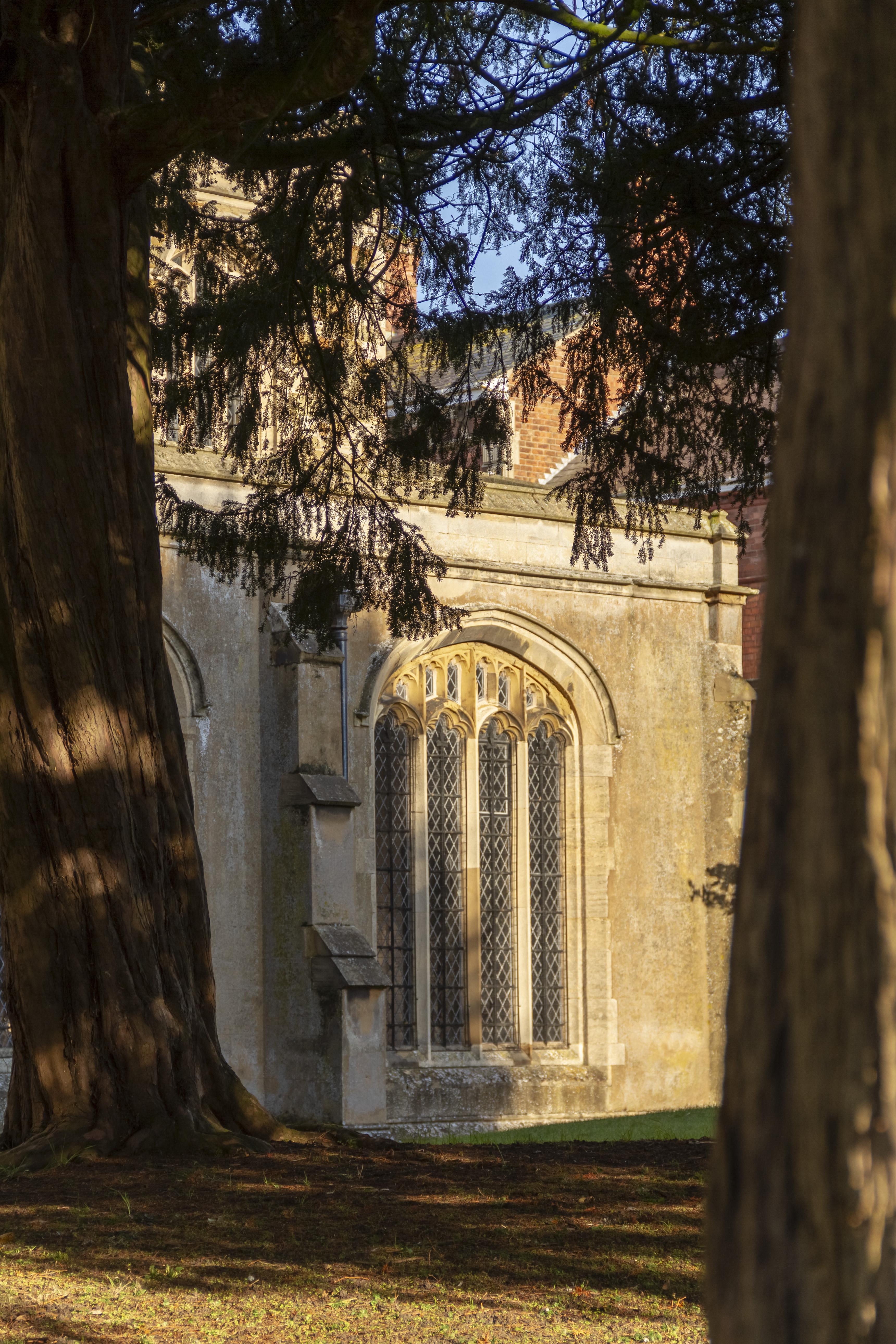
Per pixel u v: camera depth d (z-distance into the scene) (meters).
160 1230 6.05
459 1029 17.88
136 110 7.82
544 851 18.98
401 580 11.74
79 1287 5.18
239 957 15.84
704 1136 13.45
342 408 11.48
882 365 1.62
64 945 7.93
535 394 10.59
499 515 18.38
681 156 9.23
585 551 11.05
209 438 14.43
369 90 9.34
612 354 10.19
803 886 1.62
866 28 1.62
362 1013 15.45
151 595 8.34
